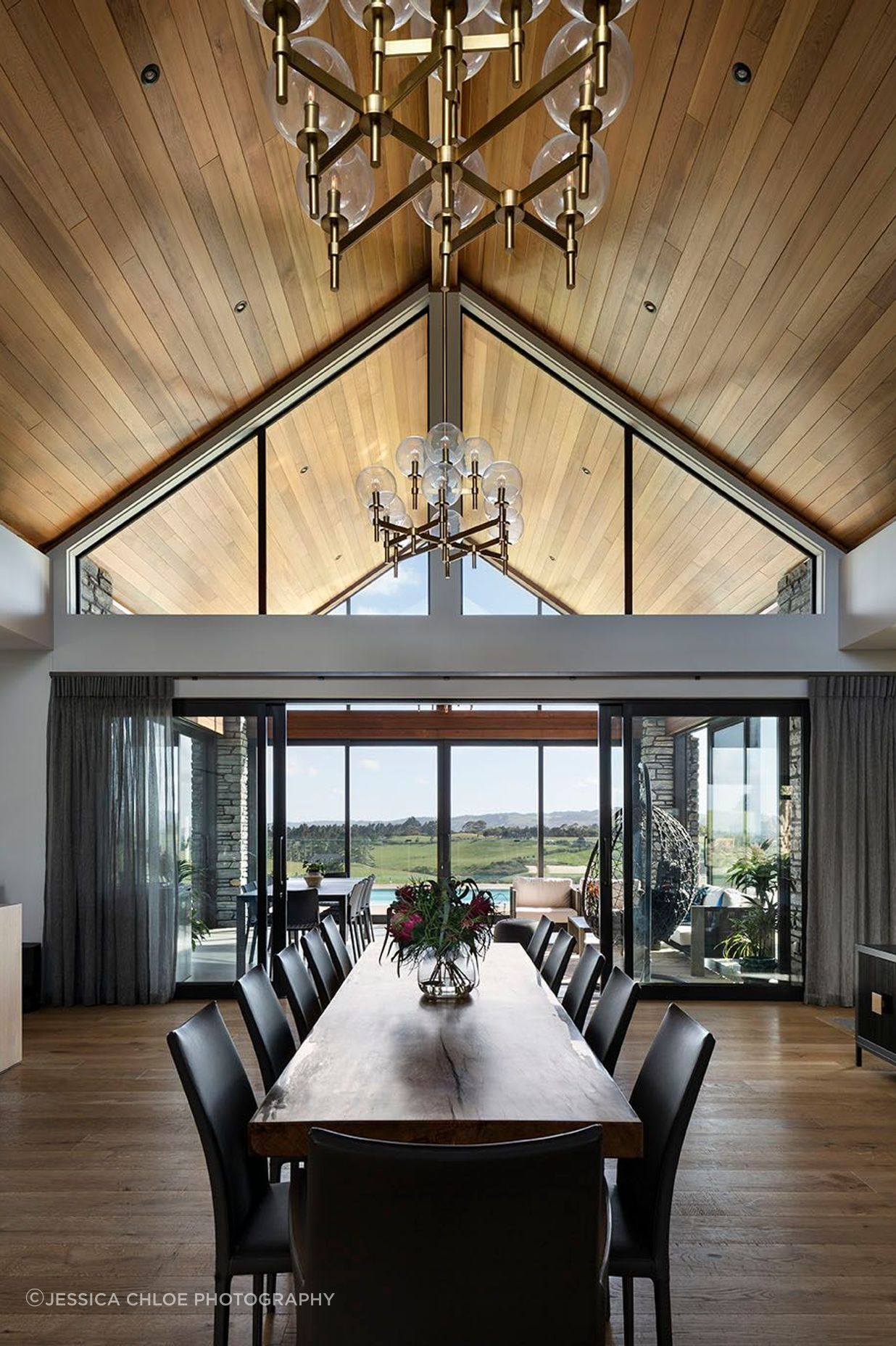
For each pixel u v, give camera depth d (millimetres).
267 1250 2219
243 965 7098
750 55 3924
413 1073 2471
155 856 6965
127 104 4047
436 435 4496
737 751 7262
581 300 6340
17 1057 5301
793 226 4539
